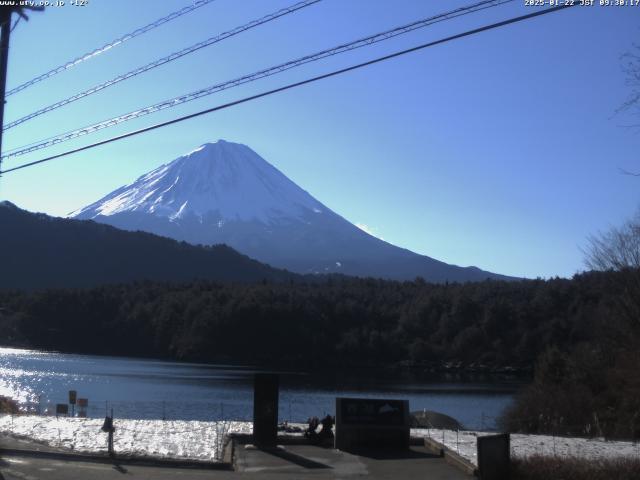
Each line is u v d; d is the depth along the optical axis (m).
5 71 18.47
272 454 16.14
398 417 17.34
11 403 30.39
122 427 21.91
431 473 14.08
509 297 109.44
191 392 64.69
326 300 123.81
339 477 13.62
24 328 130.50
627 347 31.77
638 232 56.34
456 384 84.12
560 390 30.78
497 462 13.48
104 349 126.69
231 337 113.12
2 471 13.75
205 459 16.03
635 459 15.30
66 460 15.59
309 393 68.50
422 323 116.62
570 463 14.54
